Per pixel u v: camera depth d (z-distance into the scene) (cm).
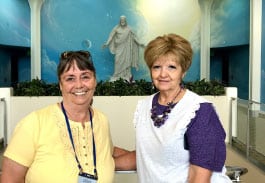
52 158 170
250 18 1041
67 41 1220
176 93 166
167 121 163
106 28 1228
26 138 170
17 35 1138
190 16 1234
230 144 659
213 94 682
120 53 1155
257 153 539
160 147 161
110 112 661
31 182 171
